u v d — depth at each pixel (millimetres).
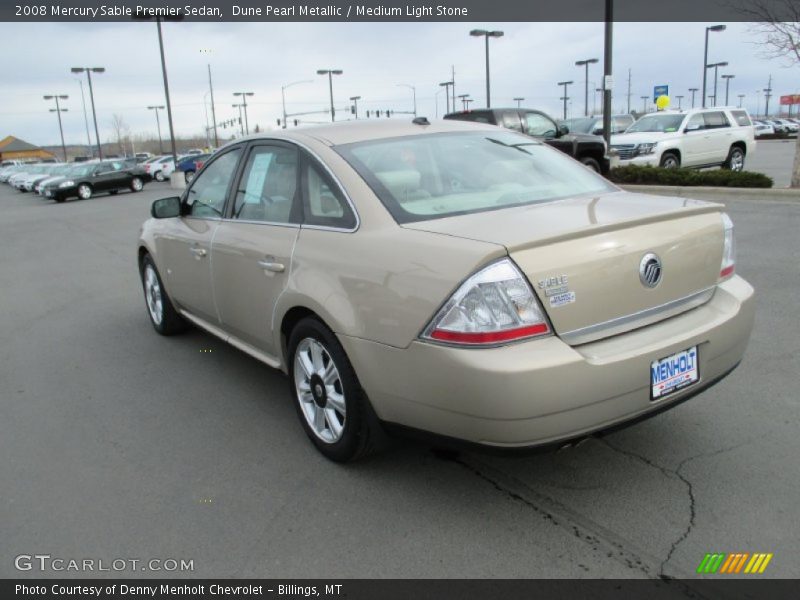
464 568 2568
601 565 2543
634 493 3010
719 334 2928
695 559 2553
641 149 15875
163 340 5727
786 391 3984
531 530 2775
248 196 4027
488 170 3555
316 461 3457
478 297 2488
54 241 13523
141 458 3592
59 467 3529
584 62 50188
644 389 2682
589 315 2637
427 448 3514
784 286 6223
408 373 2717
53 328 6363
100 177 28359
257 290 3732
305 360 3461
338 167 3338
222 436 3814
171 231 4957
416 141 3670
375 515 2945
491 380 2447
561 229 2648
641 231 2807
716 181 12945
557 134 15453
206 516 3008
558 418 2506
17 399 4531
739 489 2998
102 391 4602
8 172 52781
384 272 2818
